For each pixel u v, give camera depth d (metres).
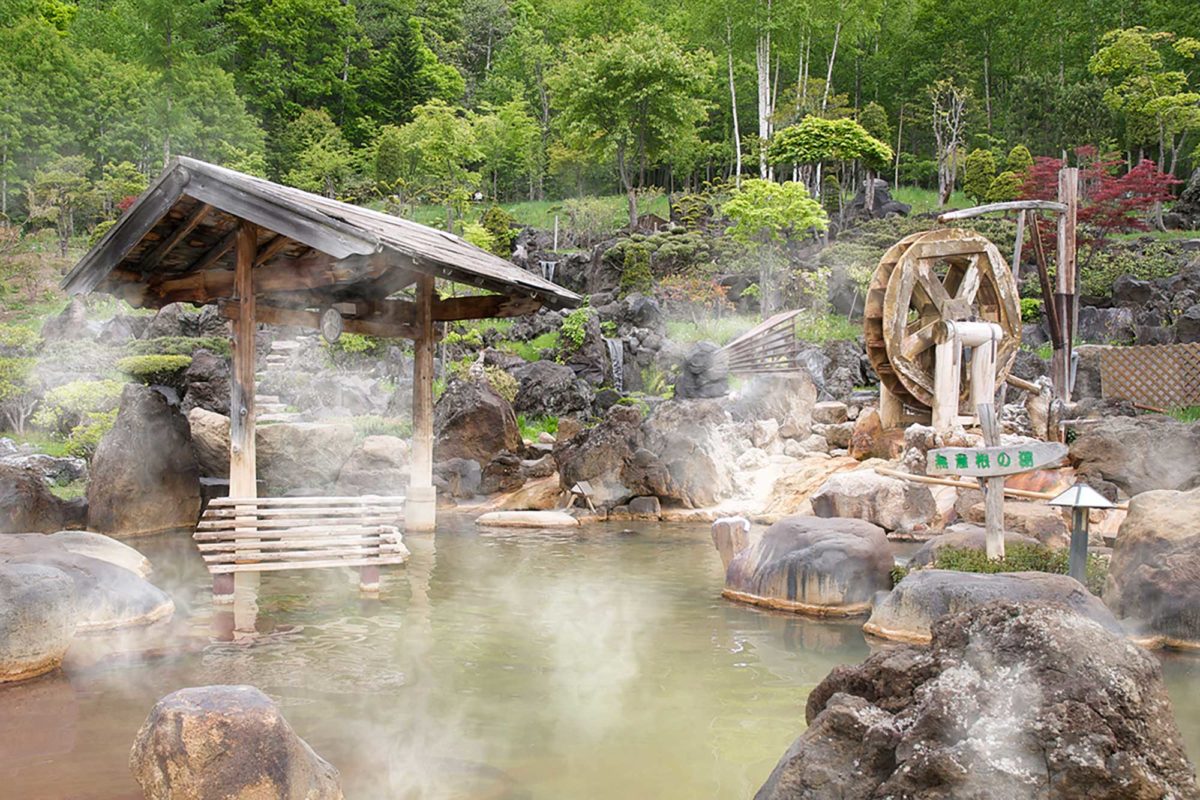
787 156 42.91
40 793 4.88
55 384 22.47
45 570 7.29
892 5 64.50
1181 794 3.38
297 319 13.08
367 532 10.48
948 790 3.42
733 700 6.38
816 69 62.56
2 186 47.03
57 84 49.78
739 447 17.72
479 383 19.05
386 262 11.38
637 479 15.61
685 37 57.59
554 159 54.81
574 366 28.27
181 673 7.00
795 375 20.25
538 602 9.41
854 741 3.87
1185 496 8.70
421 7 77.94
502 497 17.02
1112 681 3.54
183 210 11.98
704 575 10.84
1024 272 35.69
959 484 10.38
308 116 57.75
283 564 9.55
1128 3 57.75
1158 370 20.48
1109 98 48.47
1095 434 12.69
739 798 4.83
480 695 6.49
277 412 22.14
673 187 61.16
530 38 67.81
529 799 4.81
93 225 44.12
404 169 49.19
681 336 31.33
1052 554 8.98
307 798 4.32
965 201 51.94
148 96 50.25
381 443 16.22
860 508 12.34
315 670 7.07
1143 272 33.28
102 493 13.42
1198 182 43.62
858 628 8.39
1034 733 3.43
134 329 28.58
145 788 4.20
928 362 17.17
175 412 14.71
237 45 60.97
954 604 7.51
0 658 6.70
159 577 10.59
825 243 39.97
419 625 8.47
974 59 61.81
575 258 39.84
